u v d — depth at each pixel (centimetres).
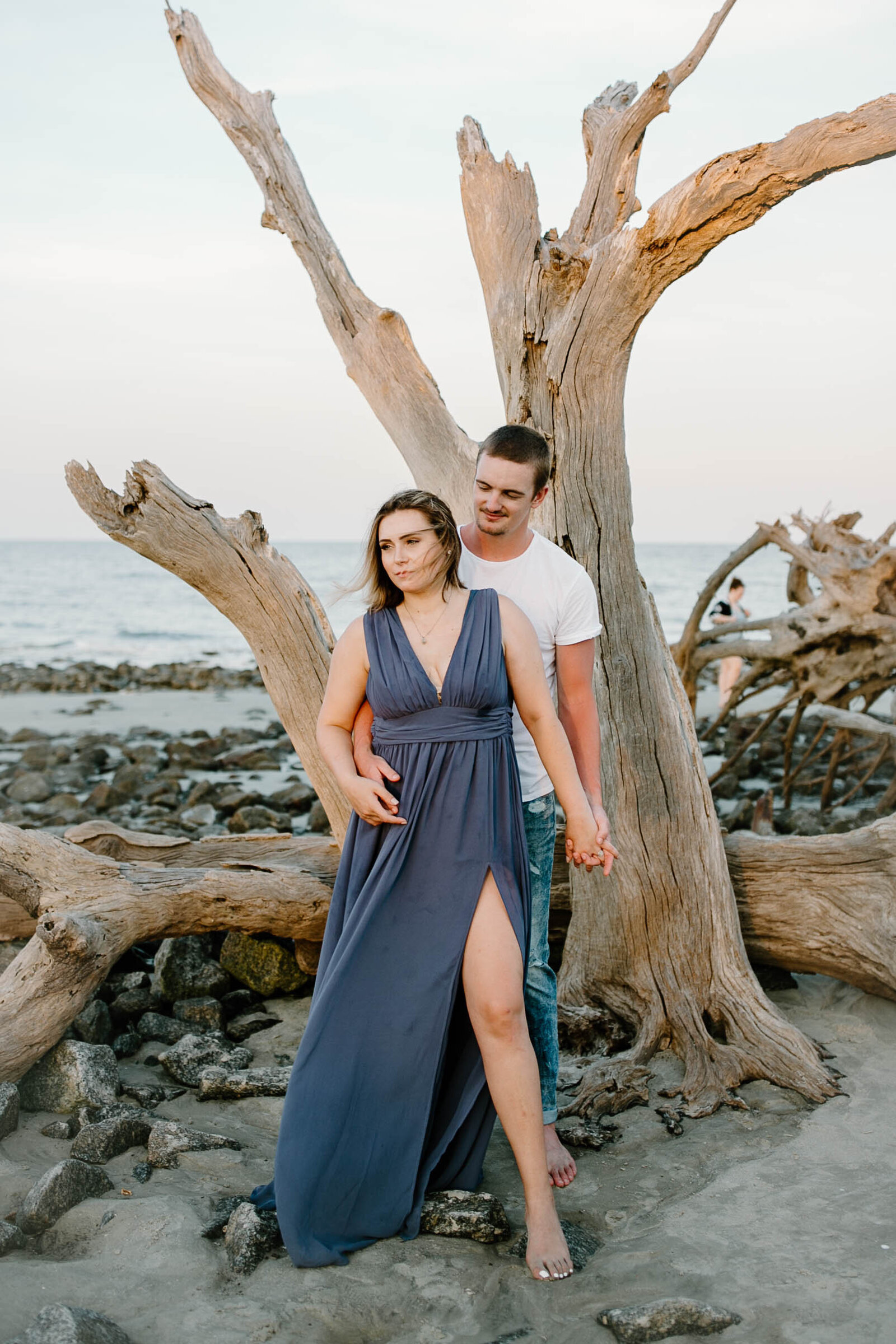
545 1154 266
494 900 271
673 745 392
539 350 395
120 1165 307
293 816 883
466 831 274
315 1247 257
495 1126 338
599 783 306
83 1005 363
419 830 276
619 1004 399
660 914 388
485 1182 303
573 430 383
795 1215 275
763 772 1035
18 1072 340
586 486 386
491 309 426
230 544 400
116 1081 353
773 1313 234
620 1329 228
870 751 1116
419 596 281
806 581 936
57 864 394
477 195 438
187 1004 425
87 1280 246
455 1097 284
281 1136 267
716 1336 227
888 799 756
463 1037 285
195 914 411
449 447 442
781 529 833
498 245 430
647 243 353
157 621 4225
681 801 390
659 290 364
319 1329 232
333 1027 270
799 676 831
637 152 412
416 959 271
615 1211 286
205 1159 306
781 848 418
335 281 479
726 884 397
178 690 2158
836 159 321
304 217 485
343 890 290
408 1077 269
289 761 1209
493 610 278
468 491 424
